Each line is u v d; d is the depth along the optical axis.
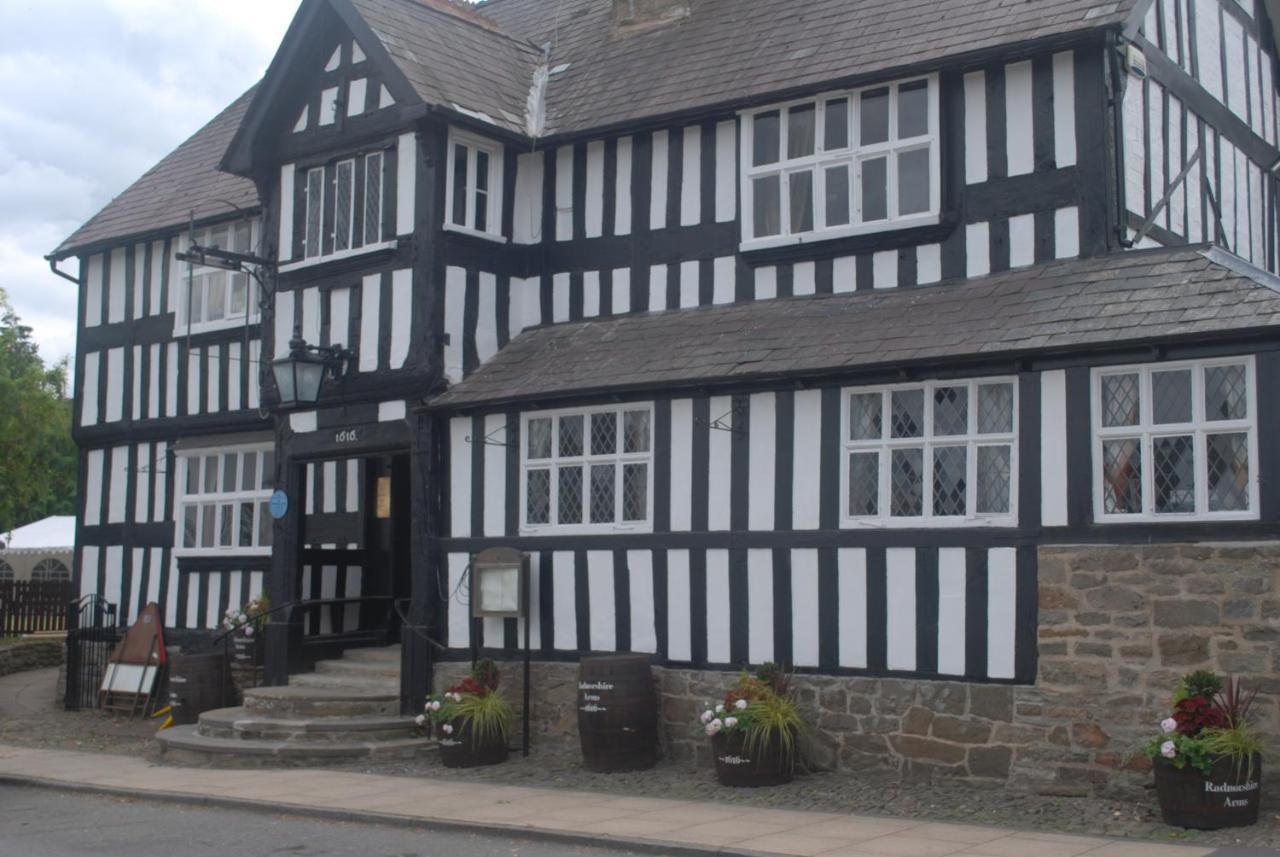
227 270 15.99
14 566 27.56
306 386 13.07
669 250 12.70
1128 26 10.52
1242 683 8.49
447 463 12.72
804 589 10.52
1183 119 11.94
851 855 7.56
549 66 14.80
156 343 16.91
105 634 16.53
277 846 8.34
